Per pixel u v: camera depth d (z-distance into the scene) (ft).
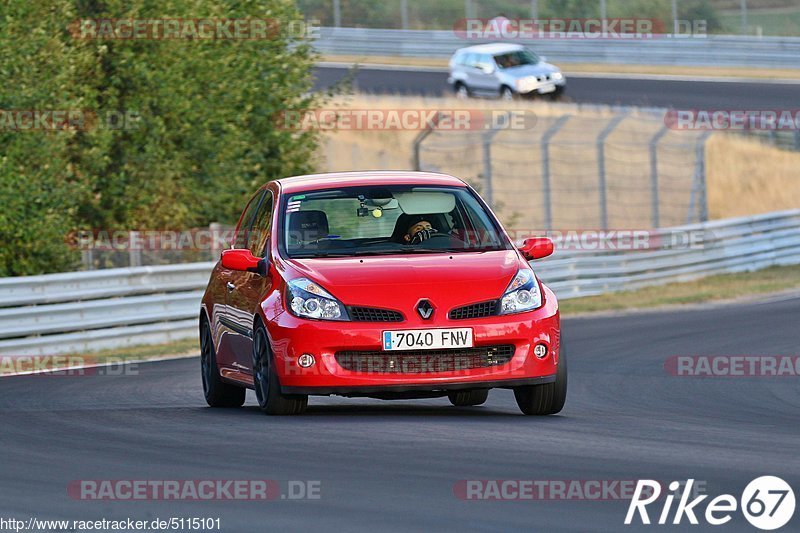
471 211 101.45
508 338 90.17
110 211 248.73
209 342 111.14
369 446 77.92
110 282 186.60
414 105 402.72
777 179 401.29
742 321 194.18
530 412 95.76
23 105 218.38
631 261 261.24
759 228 298.97
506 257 96.17
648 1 492.54
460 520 57.21
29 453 80.43
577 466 70.54
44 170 221.05
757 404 111.34
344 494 63.52
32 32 225.35
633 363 147.13
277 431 85.46
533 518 57.57
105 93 244.83
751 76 448.65
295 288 91.91
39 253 220.43
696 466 70.64
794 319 193.67
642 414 102.12
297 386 90.02
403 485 65.36
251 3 270.46
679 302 238.07
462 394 110.73
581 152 385.09
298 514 59.47
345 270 92.84
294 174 279.08
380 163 375.25
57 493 66.23
